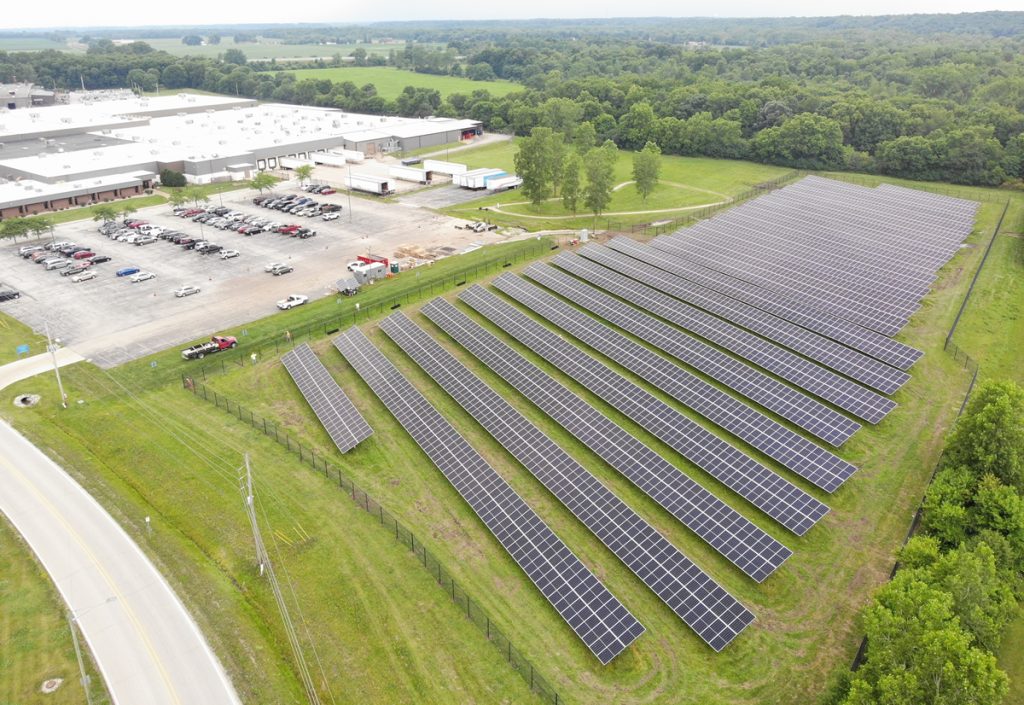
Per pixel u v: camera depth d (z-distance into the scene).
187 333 89.31
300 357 81.06
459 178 167.88
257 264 114.94
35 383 77.25
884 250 108.31
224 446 66.19
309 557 52.28
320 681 42.38
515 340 85.75
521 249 118.44
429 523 56.12
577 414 68.12
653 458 60.78
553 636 45.69
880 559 51.16
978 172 160.25
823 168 182.38
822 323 84.06
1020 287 98.00
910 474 59.84
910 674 34.16
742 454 60.62
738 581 49.75
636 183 150.38
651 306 91.56
